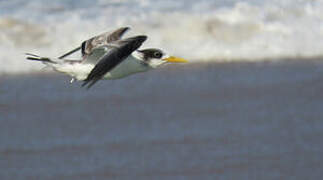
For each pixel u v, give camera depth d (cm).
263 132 1472
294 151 1392
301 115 1555
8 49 1942
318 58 1959
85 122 1523
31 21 2008
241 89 1697
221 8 2094
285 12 2122
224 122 1512
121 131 1482
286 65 1889
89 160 1362
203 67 1877
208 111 1569
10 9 2059
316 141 1437
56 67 904
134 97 1652
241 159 1355
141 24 2030
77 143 1431
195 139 1432
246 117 1538
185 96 1652
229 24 2064
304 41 2053
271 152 1387
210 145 1409
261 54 1986
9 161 1353
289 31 2077
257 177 1293
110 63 816
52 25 2006
